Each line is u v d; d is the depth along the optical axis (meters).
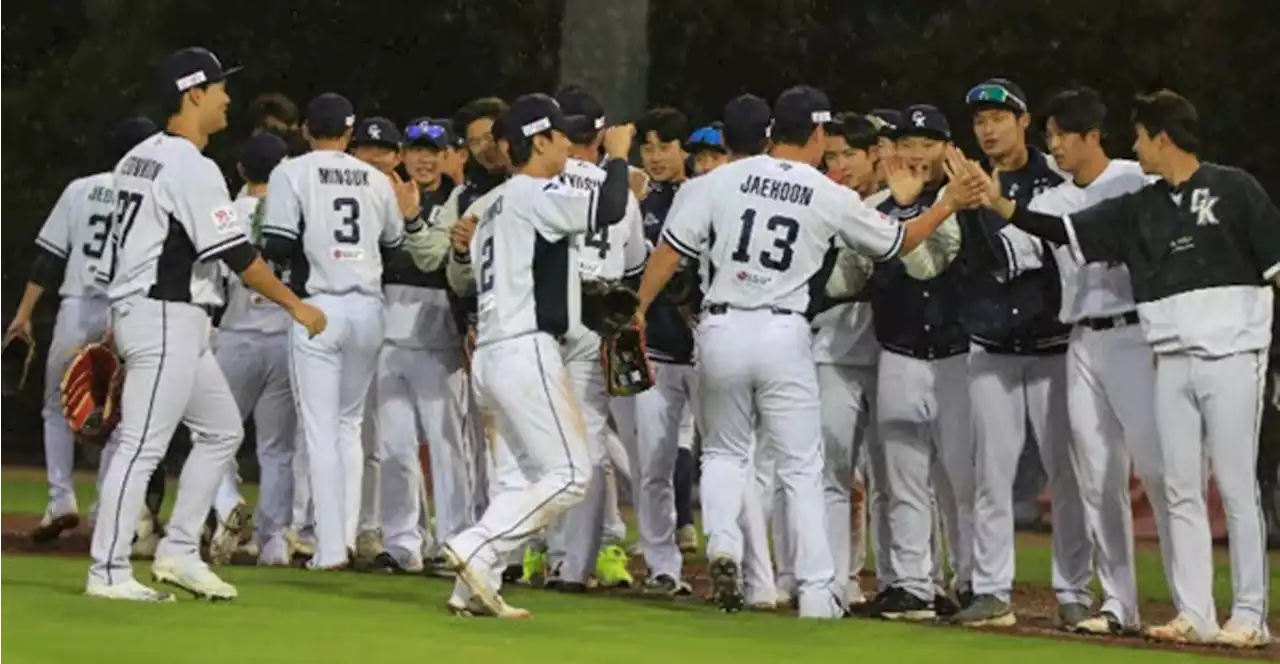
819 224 26.55
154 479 33.44
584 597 29.39
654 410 30.78
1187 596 25.95
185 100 25.75
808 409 26.97
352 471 32.09
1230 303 25.55
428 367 32.78
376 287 31.75
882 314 28.30
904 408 28.25
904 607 28.52
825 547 27.17
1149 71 61.06
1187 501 25.98
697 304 30.36
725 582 27.06
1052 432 27.53
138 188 25.12
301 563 33.78
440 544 32.53
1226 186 25.47
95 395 25.62
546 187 24.95
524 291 24.98
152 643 20.94
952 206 26.25
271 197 31.39
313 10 68.56
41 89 69.81
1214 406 25.64
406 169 34.72
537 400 24.86
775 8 66.69
